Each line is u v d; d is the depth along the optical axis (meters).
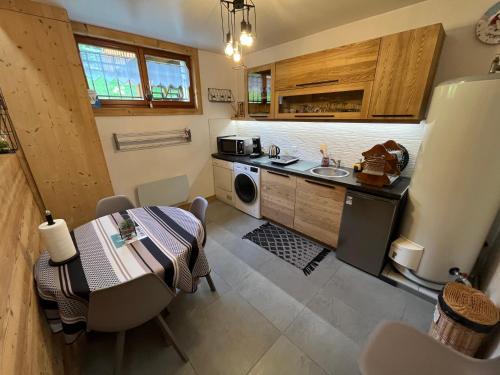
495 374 0.88
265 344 1.45
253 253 2.39
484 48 1.63
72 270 1.15
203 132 3.38
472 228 1.50
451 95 1.37
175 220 1.68
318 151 2.82
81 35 2.20
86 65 2.31
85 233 1.50
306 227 2.53
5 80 1.74
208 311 1.69
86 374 1.30
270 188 2.79
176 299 1.80
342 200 2.10
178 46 2.79
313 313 1.67
